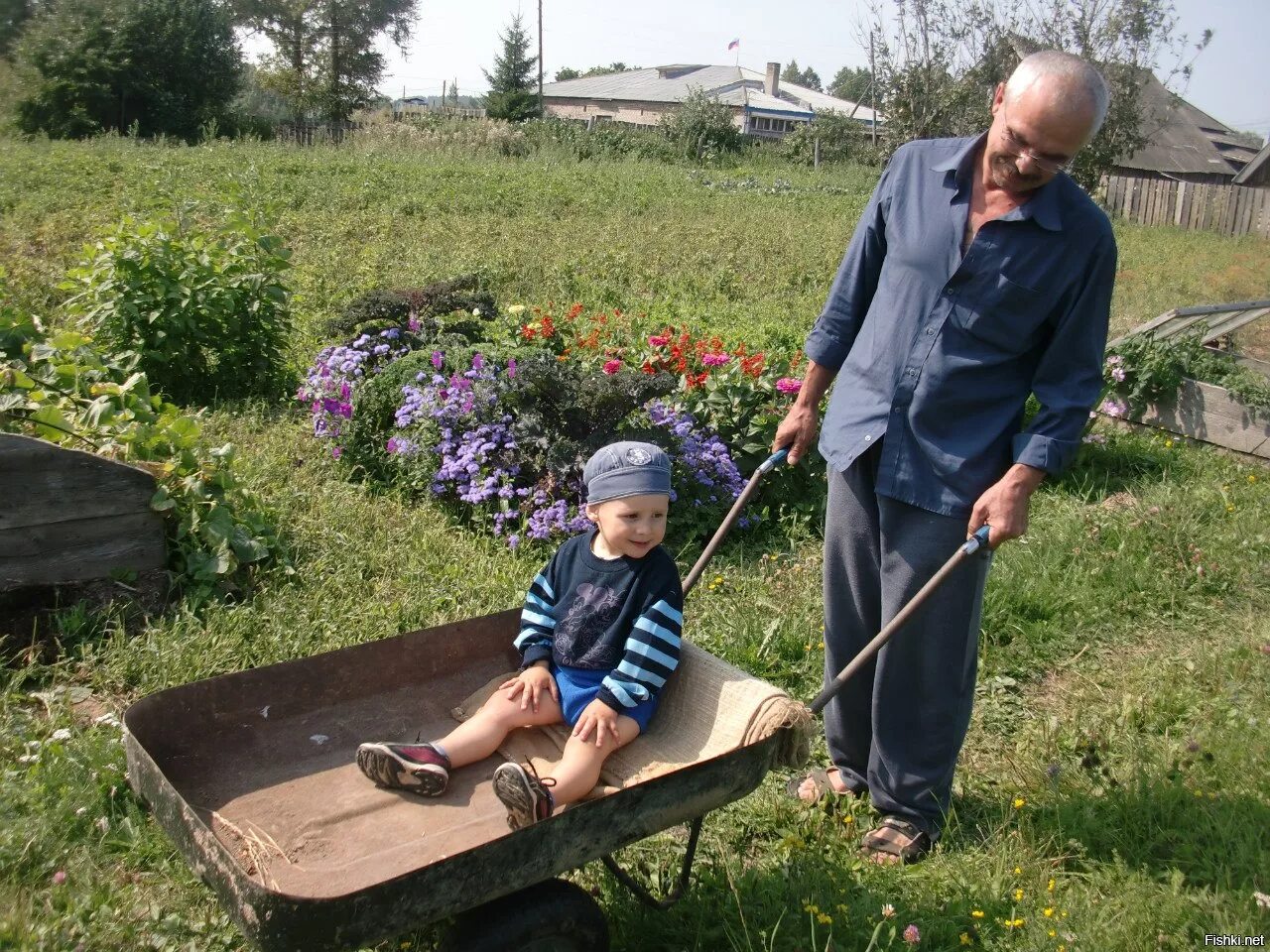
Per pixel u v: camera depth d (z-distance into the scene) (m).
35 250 11.12
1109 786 3.89
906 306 3.32
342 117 49.19
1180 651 5.11
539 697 3.19
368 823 2.94
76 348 5.75
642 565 3.22
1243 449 7.94
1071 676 4.88
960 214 3.23
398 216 15.65
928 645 3.38
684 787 2.68
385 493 6.12
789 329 10.27
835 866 3.40
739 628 4.83
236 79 37.81
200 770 3.01
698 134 39.00
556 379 5.84
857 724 3.74
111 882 3.09
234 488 5.09
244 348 7.62
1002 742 4.32
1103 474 7.45
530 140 33.06
